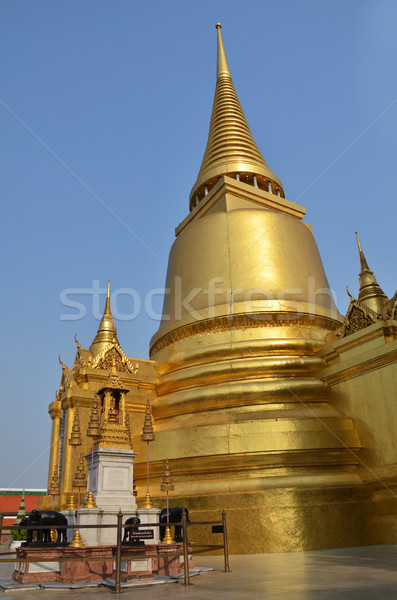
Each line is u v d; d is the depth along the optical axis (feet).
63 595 27.12
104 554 33.42
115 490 40.06
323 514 50.65
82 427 64.44
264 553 48.42
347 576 28.71
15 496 137.39
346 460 56.75
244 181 98.27
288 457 55.57
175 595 25.00
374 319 62.13
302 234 85.35
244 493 51.83
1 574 39.70
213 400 64.23
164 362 75.20
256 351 68.49
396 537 50.47
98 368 70.64
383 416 55.11
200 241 82.79
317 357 68.13
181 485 57.41
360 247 73.10
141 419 70.38
